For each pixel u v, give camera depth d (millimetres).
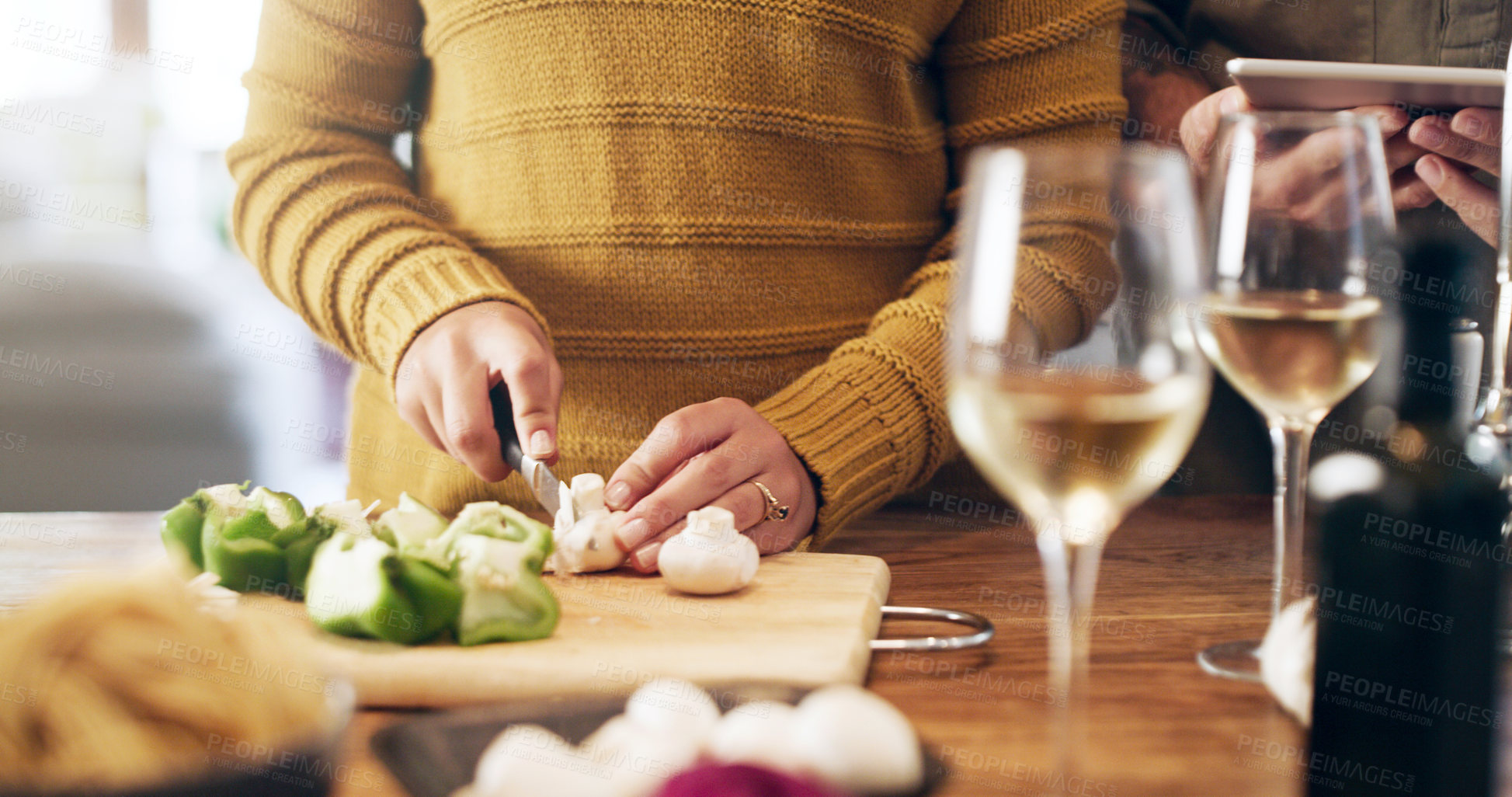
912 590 1263
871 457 1398
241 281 3238
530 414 1316
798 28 1544
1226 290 1028
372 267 1468
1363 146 1013
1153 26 2027
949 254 1653
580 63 1547
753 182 1571
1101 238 865
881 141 1614
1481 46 1694
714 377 1607
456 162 1647
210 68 4312
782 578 1236
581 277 1590
